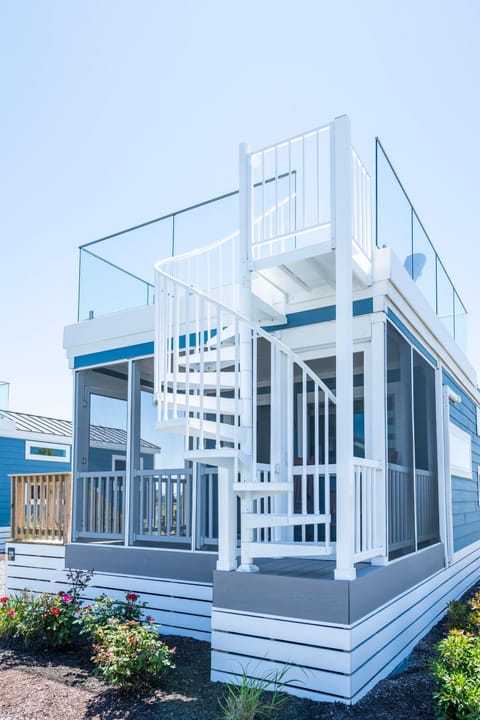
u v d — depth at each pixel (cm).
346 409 414
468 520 948
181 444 745
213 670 425
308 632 391
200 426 429
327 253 448
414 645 529
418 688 398
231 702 356
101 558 634
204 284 631
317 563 505
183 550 580
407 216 632
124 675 402
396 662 468
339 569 395
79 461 701
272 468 494
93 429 743
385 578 459
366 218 514
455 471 841
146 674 415
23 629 523
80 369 718
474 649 366
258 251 562
